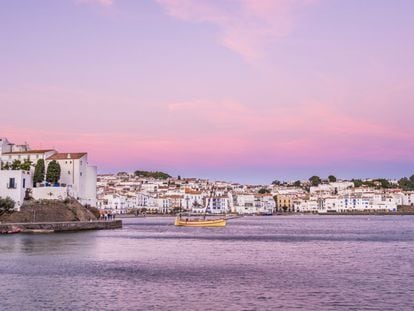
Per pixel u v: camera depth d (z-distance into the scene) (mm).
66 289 61250
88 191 199250
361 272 75500
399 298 56844
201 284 65125
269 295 58531
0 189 165875
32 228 153625
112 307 52594
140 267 80000
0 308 51969
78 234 149250
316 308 52531
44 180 186375
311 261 89250
